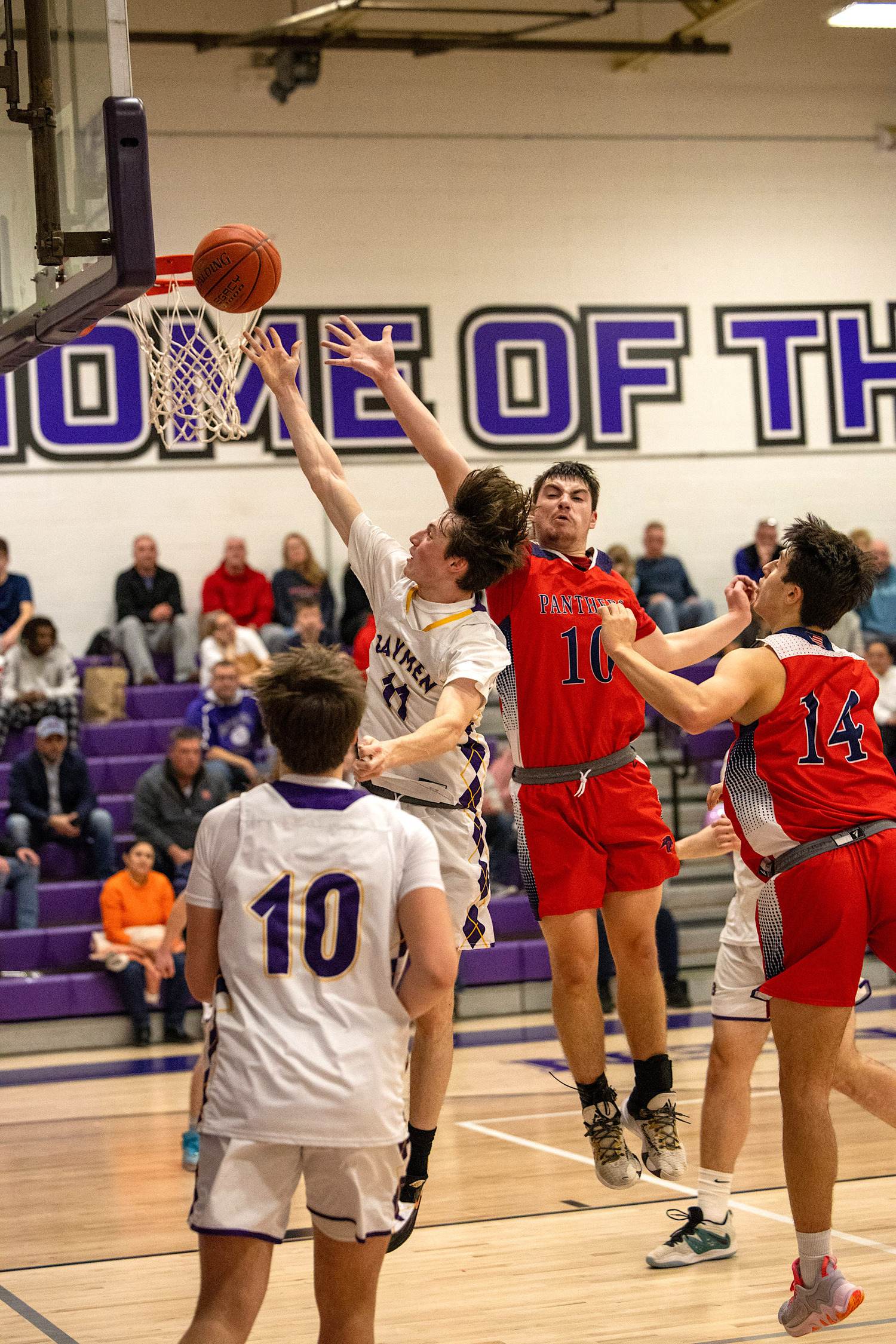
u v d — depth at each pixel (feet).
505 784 43.34
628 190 55.52
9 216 16.71
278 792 10.56
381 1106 9.87
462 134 54.19
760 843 14.05
